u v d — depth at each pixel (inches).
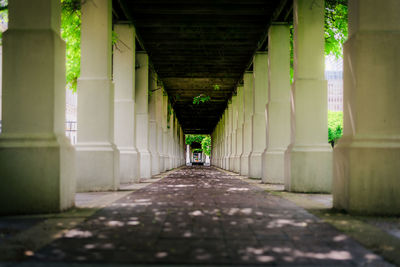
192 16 532.7
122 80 503.5
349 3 245.9
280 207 241.8
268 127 501.4
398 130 225.5
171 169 1128.8
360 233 164.4
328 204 262.1
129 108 497.0
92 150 354.3
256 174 598.2
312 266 118.6
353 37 233.8
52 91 224.8
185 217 199.5
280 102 502.0
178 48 649.6
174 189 372.8
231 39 617.6
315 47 382.3
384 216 215.6
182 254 130.3
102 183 353.4
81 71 371.9
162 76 862.5
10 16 229.3
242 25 540.4
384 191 217.5
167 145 1018.1
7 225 178.7
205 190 362.0
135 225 177.6
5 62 226.1
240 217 200.8
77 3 385.1
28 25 228.5
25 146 215.9
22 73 225.6
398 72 227.8
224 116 1349.7
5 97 224.8
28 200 214.7
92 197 298.0
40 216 204.7
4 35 226.4
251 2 483.5
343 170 228.7
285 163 384.5
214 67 788.6
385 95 226.7
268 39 525.3
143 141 608.4
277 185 449.7
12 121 223.9
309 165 360.2
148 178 591.8
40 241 146.8
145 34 591.5
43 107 224.1
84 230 166.7
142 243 144.4
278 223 185.2
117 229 168.7
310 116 377.7
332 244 145.1
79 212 217.6
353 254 131.6
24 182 215.2
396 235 162.9
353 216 212.2
